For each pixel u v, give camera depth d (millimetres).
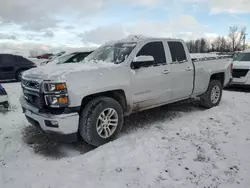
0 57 12352
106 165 3154
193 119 5008
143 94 4336
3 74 12297
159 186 2660
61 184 2730
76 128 3484
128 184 2705
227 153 3387
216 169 2980
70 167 3143
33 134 4371
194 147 3602
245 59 9297
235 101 6723
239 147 3570
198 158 3262
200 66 5453
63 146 3865
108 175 2904
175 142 3799
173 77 4812
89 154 3496
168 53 4805
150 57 4215
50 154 3582
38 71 3828
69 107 3398
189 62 5199
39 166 3199
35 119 3674
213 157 3279
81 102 3480
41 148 3795
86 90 3500
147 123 4824
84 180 2801
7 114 5648
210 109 5836
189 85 5227
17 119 5266
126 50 4379
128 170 3004
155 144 3725
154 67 4469
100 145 3773
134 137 4039
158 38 4773
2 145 3879
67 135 3447
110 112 3861
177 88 4957
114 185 2688
